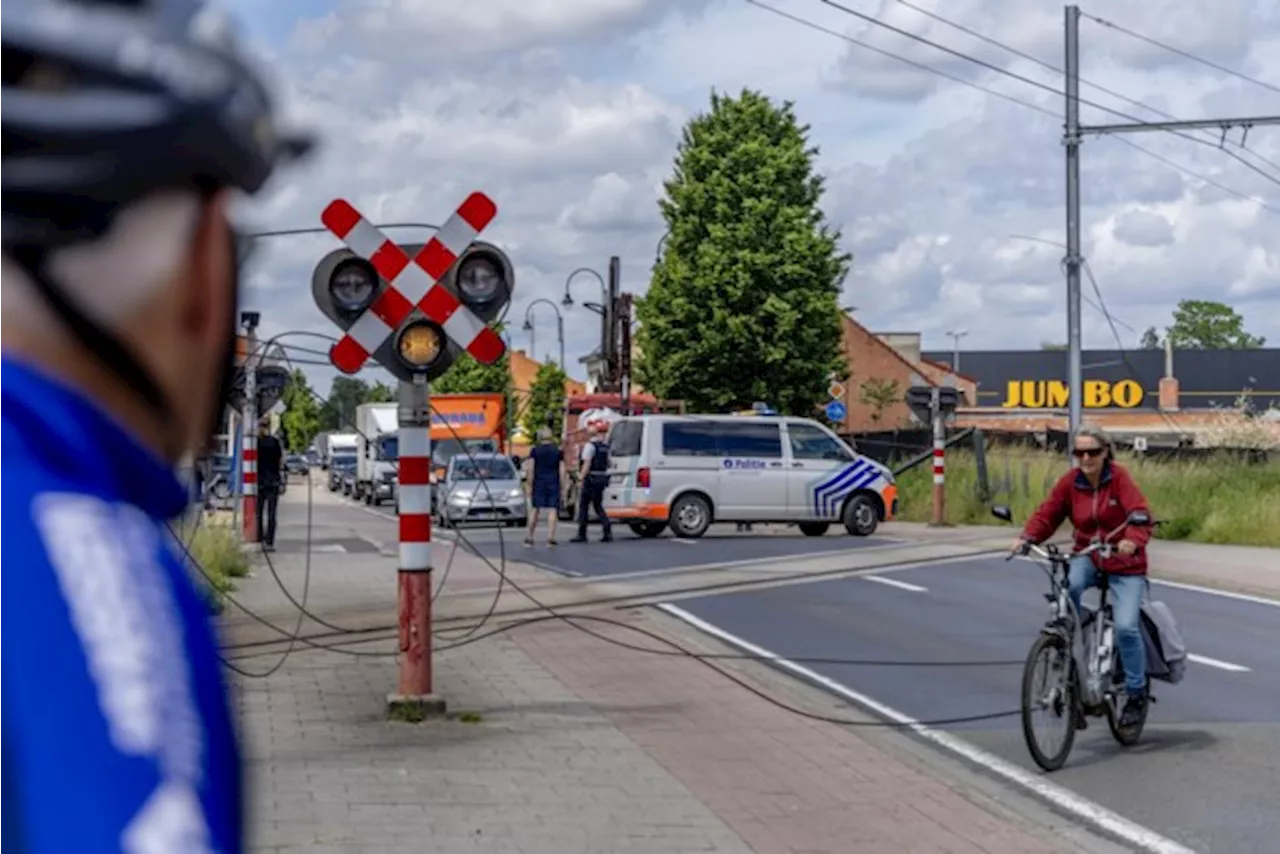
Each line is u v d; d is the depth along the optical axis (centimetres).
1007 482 3459
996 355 10394
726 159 5325
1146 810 827
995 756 964
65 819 83
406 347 931
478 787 799
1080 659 948
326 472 7294
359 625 1465
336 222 927
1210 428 4775
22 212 96
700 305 5331
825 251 5303
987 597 1823
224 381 108
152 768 87
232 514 2545
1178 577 2070
